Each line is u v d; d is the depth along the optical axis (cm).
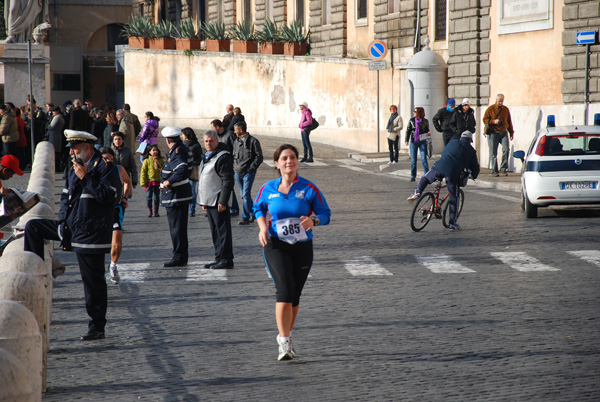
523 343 2419
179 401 1959
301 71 11575
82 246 2548
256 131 12294
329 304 2978
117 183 2594
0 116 8375
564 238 4328
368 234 4594
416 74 9344
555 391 1988
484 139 8469
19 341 1541
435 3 9969
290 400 1955
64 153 8506
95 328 2556
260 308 2934
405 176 7869
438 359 2272
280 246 2352
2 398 1265
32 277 1875
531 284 3278
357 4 11762
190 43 13100
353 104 10750
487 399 1938
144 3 18300
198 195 3750
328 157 9975
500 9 8225
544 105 7706
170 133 3803
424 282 3350
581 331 2550
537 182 4962
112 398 1984
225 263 3725
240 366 2242
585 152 5006
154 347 2447
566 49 7412
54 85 18812
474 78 8550
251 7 14550
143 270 3700
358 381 2092
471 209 5528
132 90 13538
